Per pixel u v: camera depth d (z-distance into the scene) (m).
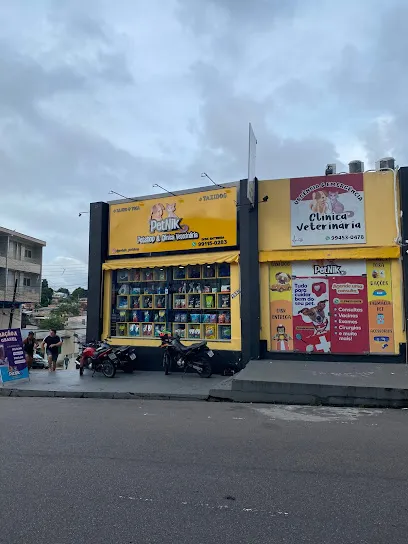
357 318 11.69
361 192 11.90
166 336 12.71
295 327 12.09
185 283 13.74
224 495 4.34
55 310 52.03
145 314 14.14
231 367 12.42
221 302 13.15
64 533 3.61
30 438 6.57
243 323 12.30
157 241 13.95
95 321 14.47
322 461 5.36
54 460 5.48
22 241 39.19
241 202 12.65
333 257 11.80
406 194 11.44
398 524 3.72
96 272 14.61
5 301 32.38
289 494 4.35
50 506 4.12
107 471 5.05
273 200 12.50
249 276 12.34
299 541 3.45
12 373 11.93
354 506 4.07
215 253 12.98
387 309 11.48
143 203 14.30
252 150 12.21
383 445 6.03
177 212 13.69
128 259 14.36
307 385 9.06
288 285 12.23
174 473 4.96
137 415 8.18
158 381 11.66
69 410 8.82
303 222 12.23
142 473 4.98
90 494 4.39
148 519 3.84
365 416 7.91
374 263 11.67
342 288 11.84
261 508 4.04
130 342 13.92
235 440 6.33
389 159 11.88
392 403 8.59
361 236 11.80
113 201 14.83
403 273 11.31
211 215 13.16
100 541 3.47
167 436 6.58
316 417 7.86
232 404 9.21
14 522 3.80
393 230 11.60
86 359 13.07
